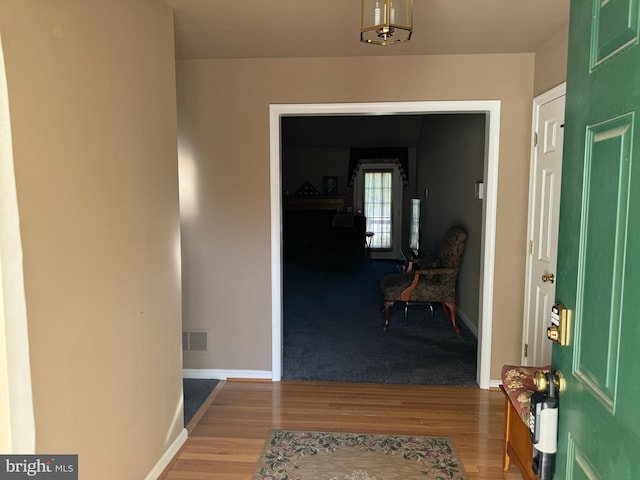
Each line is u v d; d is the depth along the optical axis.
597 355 0.96
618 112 0.88
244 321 3.22
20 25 1.22
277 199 3.12
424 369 3.44
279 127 3.09
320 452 2.31
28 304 1.24
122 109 1.75
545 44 2.68
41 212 1.30
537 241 2.79
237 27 2.42
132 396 1.85
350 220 8.30
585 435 1.02
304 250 7.93
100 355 1.60
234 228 3.16
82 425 1.50
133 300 1.85
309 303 5.50
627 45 0.85
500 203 2.97
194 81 3.06
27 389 1.23
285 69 3.01
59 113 1.38
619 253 0.87
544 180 2.71
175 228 2.26
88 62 1.53
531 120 2.89
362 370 3.42
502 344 3.06
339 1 2.09
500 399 2.94
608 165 0.92
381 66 2.95
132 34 1.83
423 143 7.32
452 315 4.29
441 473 2.13
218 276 3.20
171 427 2.24
